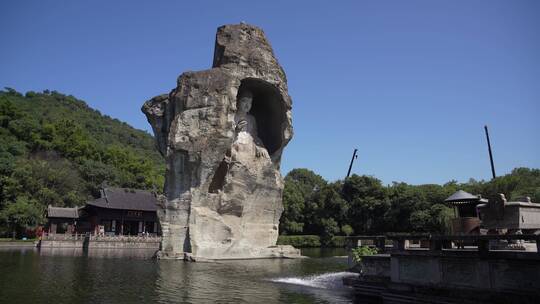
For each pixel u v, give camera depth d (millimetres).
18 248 53750
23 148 99812
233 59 45875
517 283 14383
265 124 53812
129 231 73000
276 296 19906
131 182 106688
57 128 118188
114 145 147375
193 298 18891
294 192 87875
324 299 19281
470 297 15539
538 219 18047
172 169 43219
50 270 28094
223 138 43062
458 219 20672
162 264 35781
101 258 40406
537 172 71500
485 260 15305
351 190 84250
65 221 69938
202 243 42000
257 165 48375
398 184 81438
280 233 83312
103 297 18469
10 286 20766
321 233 82000
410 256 17953
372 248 29391
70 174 90625
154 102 48438
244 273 30000
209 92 43406
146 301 17828
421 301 17047
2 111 113312
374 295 19391
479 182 77750
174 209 42719
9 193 73625
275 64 48875
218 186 45938
